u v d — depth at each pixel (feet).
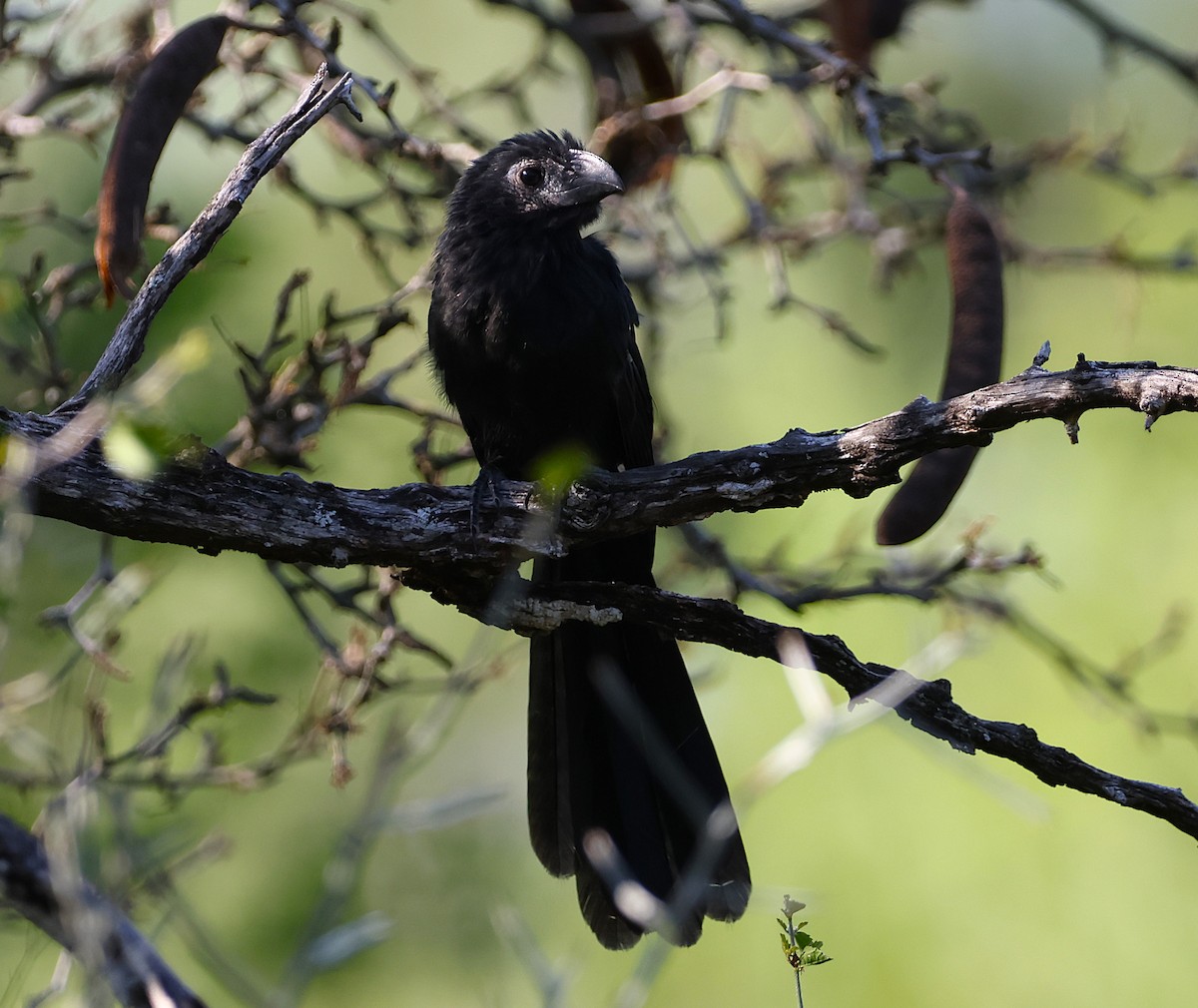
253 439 28.94
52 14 33.99
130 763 27.27
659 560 42.55
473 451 31.78
